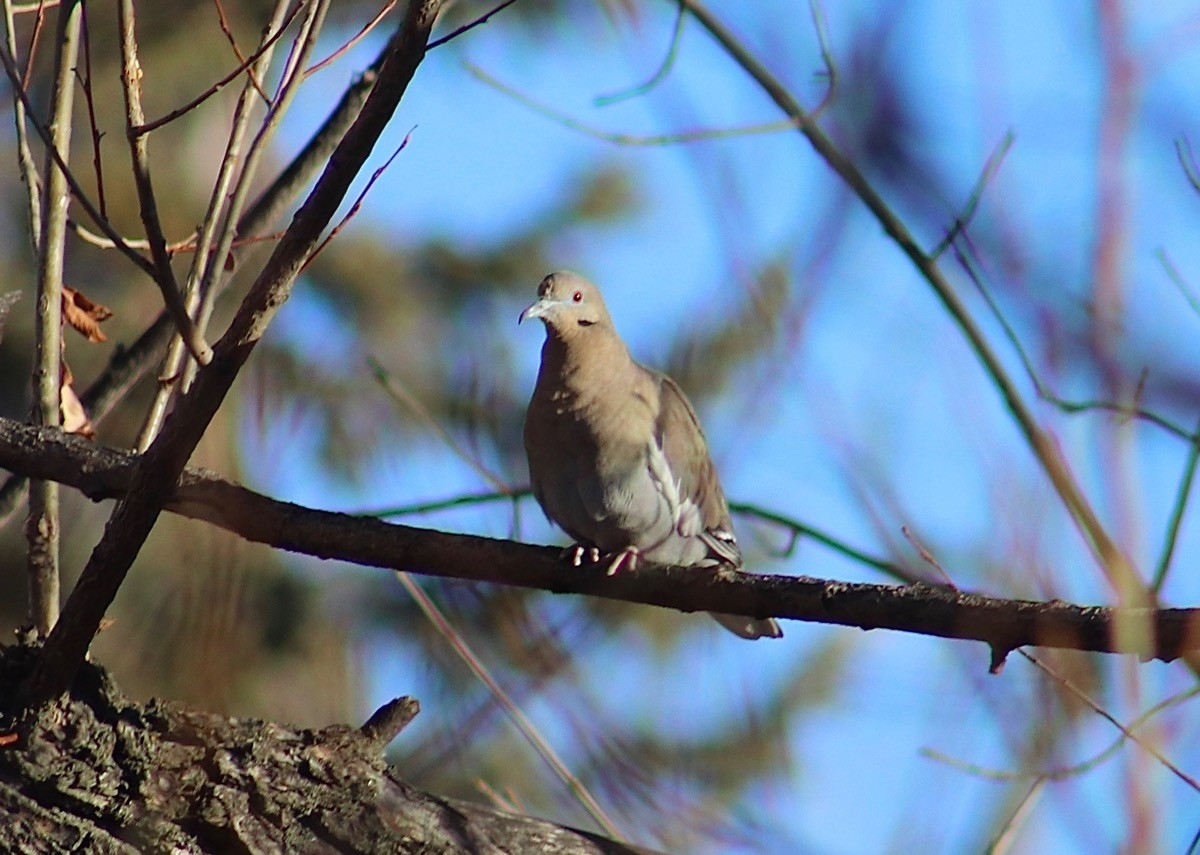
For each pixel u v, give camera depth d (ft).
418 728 44.55
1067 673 23.52
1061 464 20.71
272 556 53.78
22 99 24.67
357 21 53.26
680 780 32.24
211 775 25.90
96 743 25.43
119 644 43.29
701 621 46.88
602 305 40.37
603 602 39.24
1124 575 20.22
